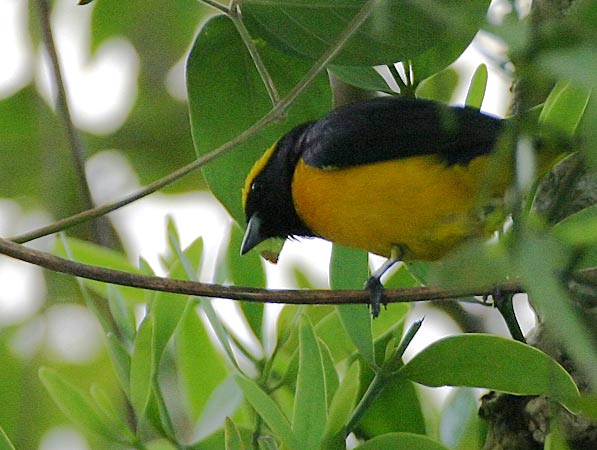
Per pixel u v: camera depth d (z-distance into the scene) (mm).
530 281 3104
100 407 6551
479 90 7715
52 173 12125
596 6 3018
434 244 7871
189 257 7473
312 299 6023
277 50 7207
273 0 6430
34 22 12227
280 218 9164
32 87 12359
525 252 3180
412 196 7703
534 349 5574
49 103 12289
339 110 8406
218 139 7496
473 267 3211
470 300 6367
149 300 7027
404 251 8023
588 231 3396
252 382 5777
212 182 7688
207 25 7160
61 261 5828
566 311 3020
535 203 6363
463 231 7719
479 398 7047
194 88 7344
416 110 7949
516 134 3588
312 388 5824
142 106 12695
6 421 10203
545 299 3051
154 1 12391
